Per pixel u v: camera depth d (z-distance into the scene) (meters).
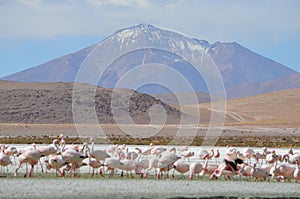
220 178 76.88
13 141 158.12
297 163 76.12
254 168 74.88
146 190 63.38
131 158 80.81
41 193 59.47
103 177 74.62
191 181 72.19
